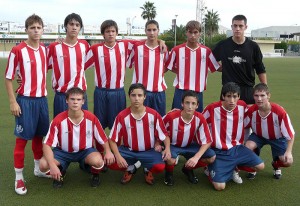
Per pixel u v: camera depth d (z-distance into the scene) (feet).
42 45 12.01
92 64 14.05
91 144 11.82
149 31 13.97
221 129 12.55
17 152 11.18
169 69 15.01
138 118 11.91
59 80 12.85
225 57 13.84
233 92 11.82
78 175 12.68
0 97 27.96
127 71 57.36
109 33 13.53
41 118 11.94
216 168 11.70
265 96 11.88
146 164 11.95
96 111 14.30
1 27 149.07
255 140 12.91
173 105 15.06
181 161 14.51
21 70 11.37
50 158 10.98
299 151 15.08
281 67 66.28
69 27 12.52
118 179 12.36
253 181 12.19
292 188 11.55
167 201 10.52
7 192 11.00
